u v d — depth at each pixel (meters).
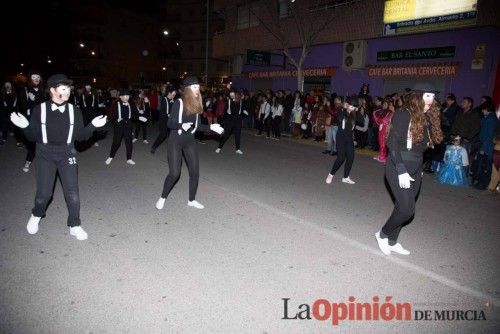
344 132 7.37
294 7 19.34
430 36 14.15
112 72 56.47
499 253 4.42
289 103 15.67
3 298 3.10
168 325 2.86
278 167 9.14
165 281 3.47
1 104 10.65
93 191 6.29
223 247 4.25
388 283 3.60
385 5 15.06
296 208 5.80
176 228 4.77
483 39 12.62
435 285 3.60
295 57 20.80
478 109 8.37
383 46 15.95
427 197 6.89
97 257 3.88
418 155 3.86
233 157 10.36
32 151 7.34
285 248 4.29
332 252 4.23
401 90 15.38
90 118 12.49
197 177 5.46
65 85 3.75
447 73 13.48
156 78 61.06
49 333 2.72
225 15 26.31
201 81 52.56
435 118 3.88
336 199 6.42
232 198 6.21
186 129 4.94
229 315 3.02
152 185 6.82
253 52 19.92
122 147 11.09
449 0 12.93
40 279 3.41
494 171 7.13
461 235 4.96
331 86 18.58
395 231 4.21
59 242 4.19
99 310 3.00
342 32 17.16
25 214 5.00
